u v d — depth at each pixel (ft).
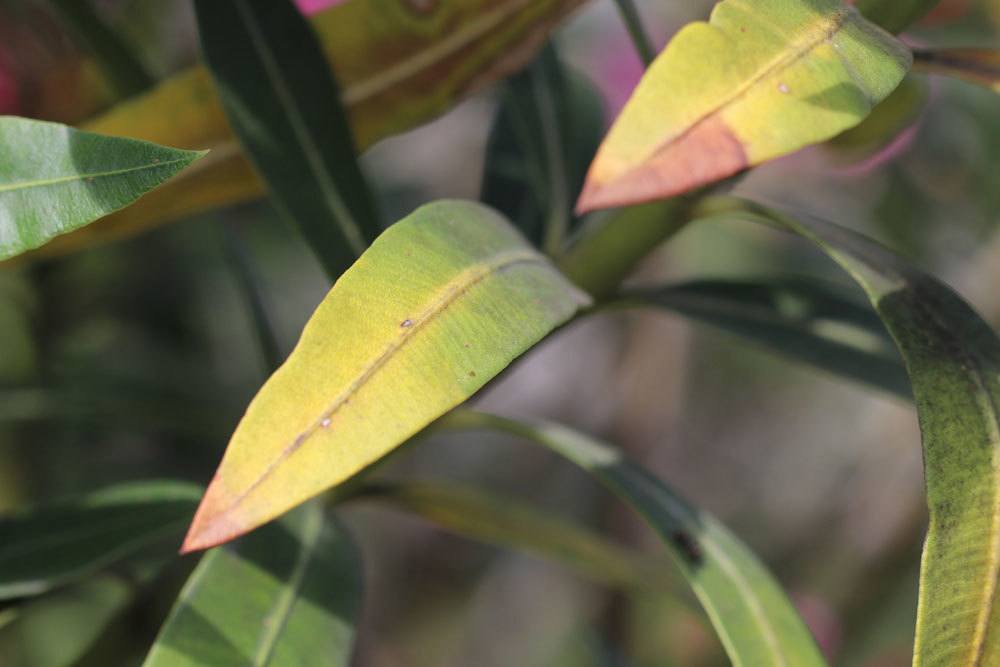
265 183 1.76
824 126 1.38
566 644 5.23
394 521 5.45
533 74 1.99
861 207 4.24
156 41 3.06
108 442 3.37
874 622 3.97
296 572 1.69
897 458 4.23
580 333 5.16
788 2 1.42
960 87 3.93
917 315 1.60
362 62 1.79
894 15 1.67
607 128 2.52
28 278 3.03
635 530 4.82
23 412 2.42
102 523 1.83
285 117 1.77
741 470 5.88
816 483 5.81
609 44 4.33
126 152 1.39
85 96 1.94
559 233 1.96
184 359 3.67
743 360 5.68
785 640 1.66
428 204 1.49
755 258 4.50
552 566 5.49
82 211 1.39
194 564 2.00
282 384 1.38
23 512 1.82
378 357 1.40
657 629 4.25
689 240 4.48
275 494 1.36
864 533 4.25
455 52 1.79
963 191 4.04
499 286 1.46
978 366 1.56
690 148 1.36
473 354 1.42
